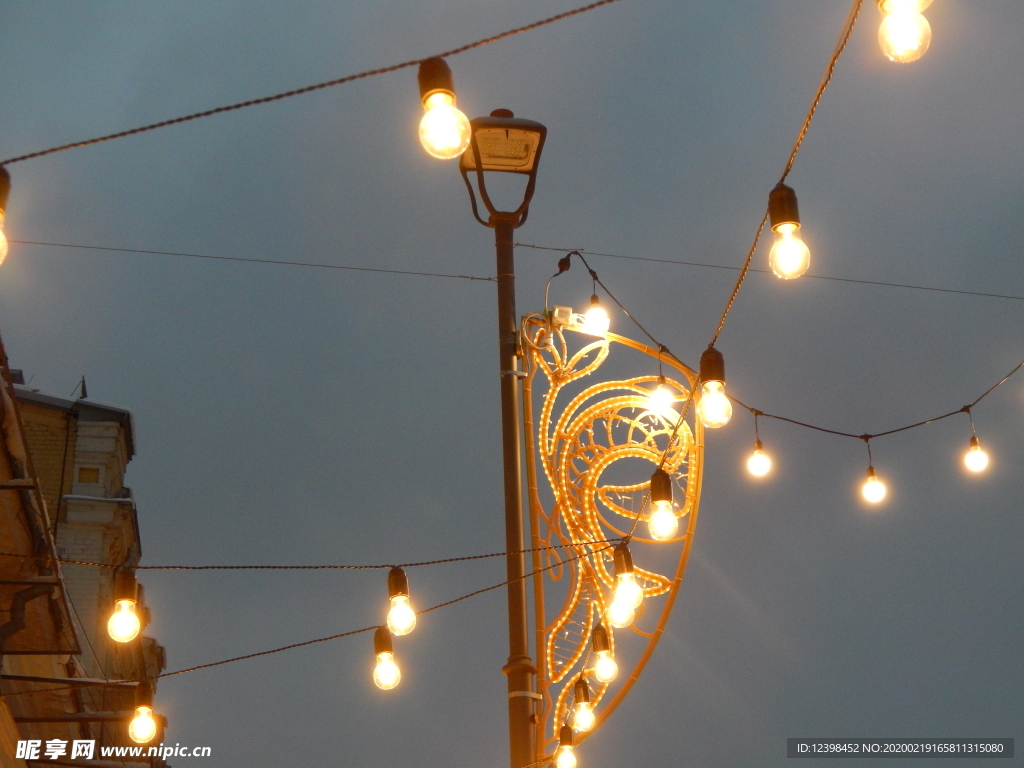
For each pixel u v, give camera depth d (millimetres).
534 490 12125
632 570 10594
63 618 14320
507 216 12680
